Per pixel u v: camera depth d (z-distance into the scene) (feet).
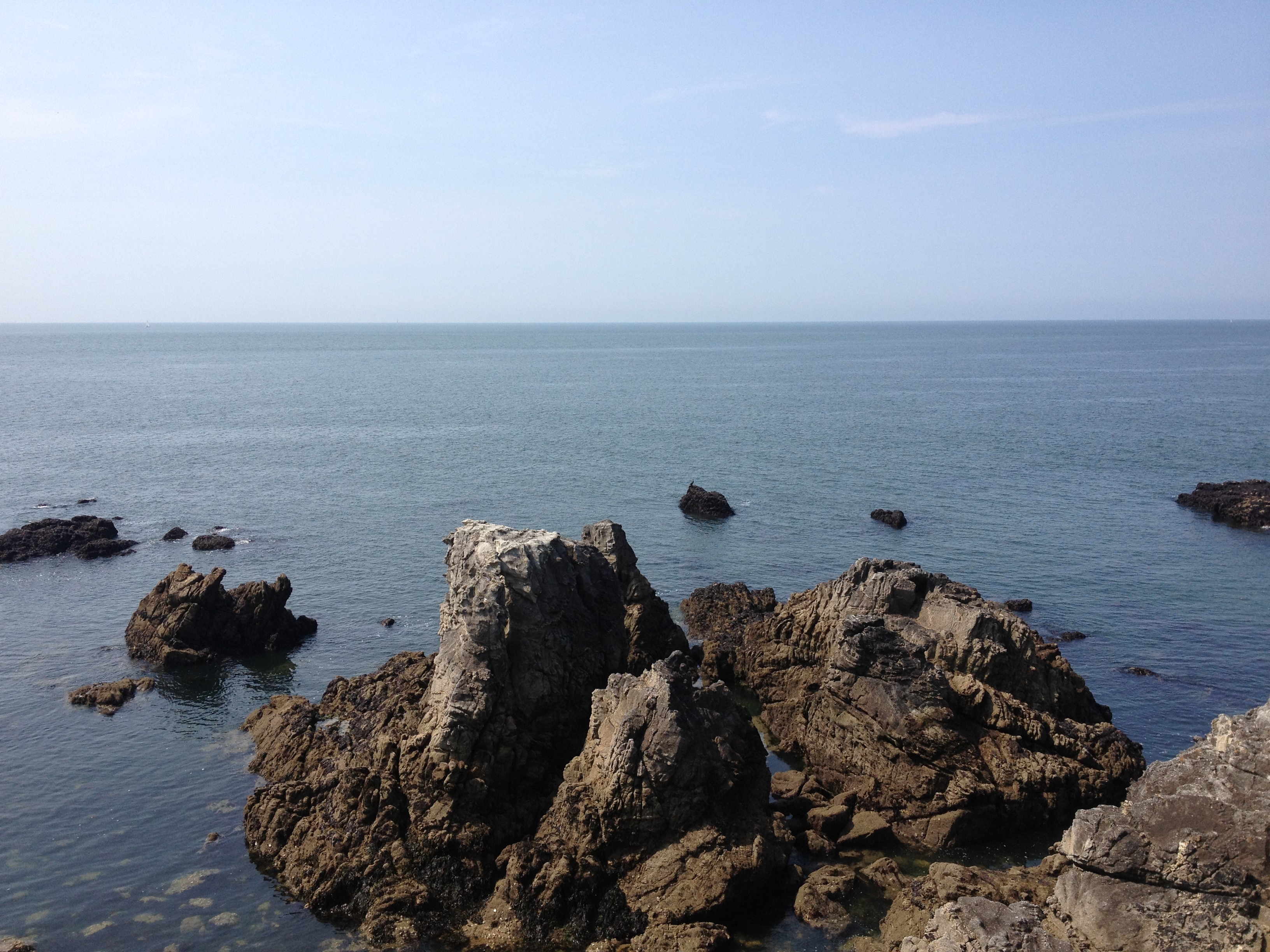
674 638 168.86
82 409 537.65
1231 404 577.02
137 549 248.73
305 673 168.66
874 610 144.97
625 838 105.60
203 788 127.95
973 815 114.93
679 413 545.03
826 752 131.85
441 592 212.84
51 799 124.47
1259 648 179.22
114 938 98.12
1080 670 167.84
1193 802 80.79
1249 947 76.33
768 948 96.37
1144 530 270.26
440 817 108.68
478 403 601.62
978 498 313.12
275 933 99.66
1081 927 83.82
